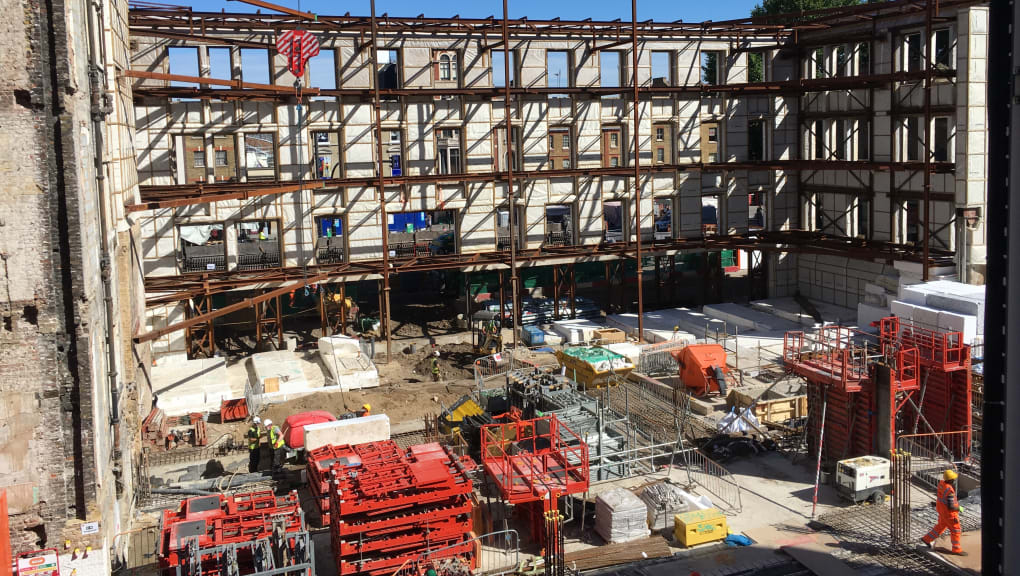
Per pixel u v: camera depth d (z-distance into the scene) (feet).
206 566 63.77
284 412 115.75
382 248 155.02
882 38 157.58
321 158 234.79
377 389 129.08
